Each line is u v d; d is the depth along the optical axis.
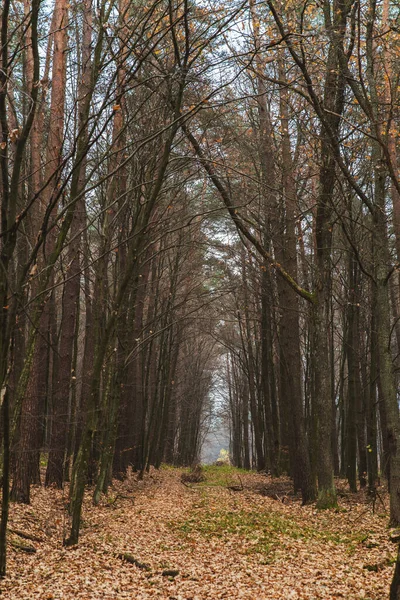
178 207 21.69
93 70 9.18
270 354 26.95
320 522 13.39
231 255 25.59
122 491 19.39
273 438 27.14
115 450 22.70
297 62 11.52
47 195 13.70
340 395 24.72
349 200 13.94
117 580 8.22
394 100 10.19
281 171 17.70
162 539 11.47
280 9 13.03
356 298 18.16
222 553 10.11
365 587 7.70
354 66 13.81
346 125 14.50
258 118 19.27
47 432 22.36
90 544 10.48
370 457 16.25
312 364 20.02
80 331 37.34
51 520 11.89
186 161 13.47
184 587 7.86
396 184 8.70
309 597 7.24
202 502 17.64
